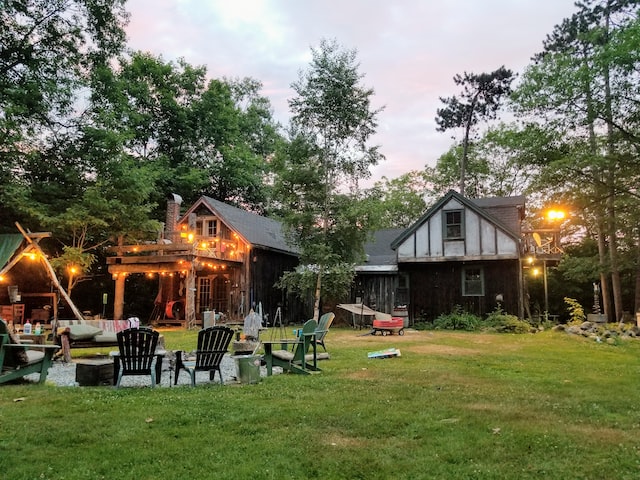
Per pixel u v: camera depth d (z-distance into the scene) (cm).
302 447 357
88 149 1880
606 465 324
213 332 622
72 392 554
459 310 1934
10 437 376
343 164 1747
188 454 341
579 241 2717
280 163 1761
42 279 1834
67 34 1912
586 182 1755
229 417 440
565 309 2516
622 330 1464
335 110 1717
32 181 1805
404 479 301
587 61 1695
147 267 1756
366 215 1705
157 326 1881
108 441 369
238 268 2048
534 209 2650
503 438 380
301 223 1723
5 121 1565
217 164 2906
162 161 2633
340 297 2139
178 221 2148
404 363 818
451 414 454
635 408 484
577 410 471
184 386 611
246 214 2353
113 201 1723
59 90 1773
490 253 1867
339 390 569
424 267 2028
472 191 3500
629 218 1938
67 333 863
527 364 811
